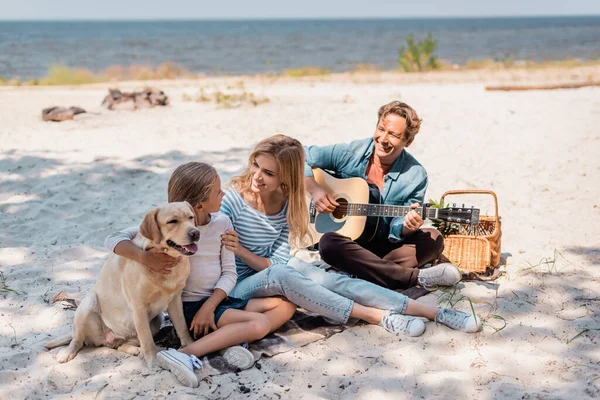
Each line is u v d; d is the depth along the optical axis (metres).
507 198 6.68
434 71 22.20
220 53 50.62
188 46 63.03
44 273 4.98
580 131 8.98
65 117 10.60
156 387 3.47
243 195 4.31
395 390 3.42
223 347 3.70
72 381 3.58
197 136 9.52
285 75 22.62
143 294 3.57
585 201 6.44
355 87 15.68
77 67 34.28
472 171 7.59
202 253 3.91
